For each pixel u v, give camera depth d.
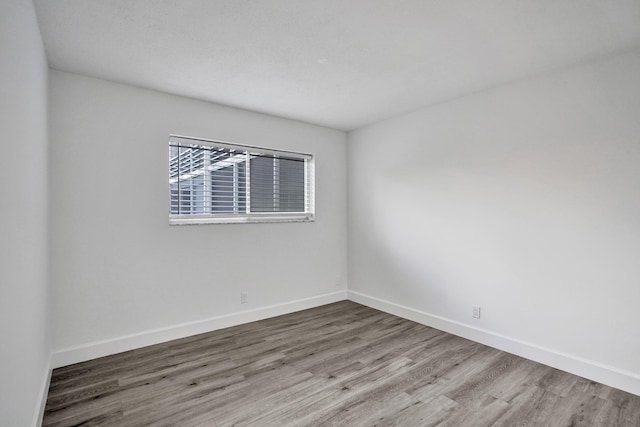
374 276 3.97
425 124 3.36
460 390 2.18
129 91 2.75
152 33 1.97
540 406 2.00
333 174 4.20
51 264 2.41
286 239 3.76
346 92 2.93
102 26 1.89
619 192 2.17
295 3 1.69
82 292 2.56
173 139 3.05
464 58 2.29
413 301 3.52
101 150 2.63
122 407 1.99
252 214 3.57
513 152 2.69
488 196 2.85
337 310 3.89
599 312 2.26
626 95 2.14
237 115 3.37
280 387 2.22
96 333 2.62
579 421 1.86
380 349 2.81
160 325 2.93
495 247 2.81
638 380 2.09
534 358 2.57
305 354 2.72
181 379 2.31
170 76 2.59
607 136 2.21
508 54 2.22
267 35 2.00
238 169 3.49
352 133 4.25
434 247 3.30
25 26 1.48
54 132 2.43
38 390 1.80
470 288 3.00
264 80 2.67
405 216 3.58
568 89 2.38
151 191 2.86
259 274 3.55
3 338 1.13
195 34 1.98
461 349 2.80
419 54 2.24
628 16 1.78
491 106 2.82
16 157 1.32
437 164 3.26
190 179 3.16
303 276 3.92
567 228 2.40
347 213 4.35
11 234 1.24
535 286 2.57
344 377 2.35
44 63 2.13
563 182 2.41
